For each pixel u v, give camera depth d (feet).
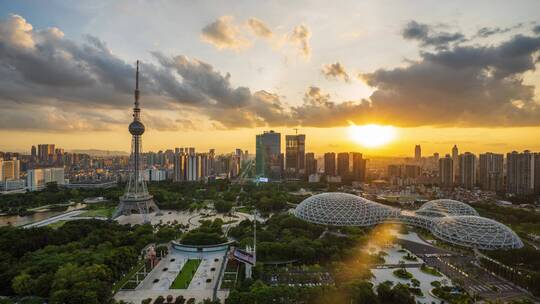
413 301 549.95
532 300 586.04
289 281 646.33
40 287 573.33
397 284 594.65
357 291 549.13
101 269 624.59
